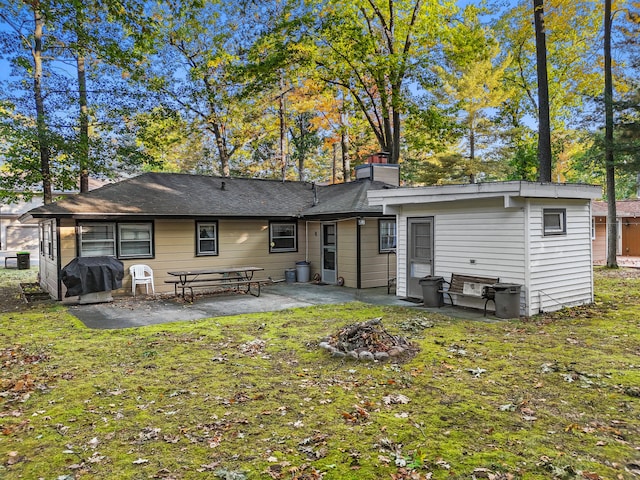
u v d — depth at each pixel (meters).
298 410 4.02
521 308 8.27
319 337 6.76
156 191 13.11
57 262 10.77
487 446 3.28
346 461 3.09
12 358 5.81
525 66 24.28
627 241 22.42
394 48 18.88
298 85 22.50
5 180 14.56
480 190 8.41
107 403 4.24
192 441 3.45
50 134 13.83
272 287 13.28
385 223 13.33
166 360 5.66
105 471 3.02
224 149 23.95
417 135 20.84
